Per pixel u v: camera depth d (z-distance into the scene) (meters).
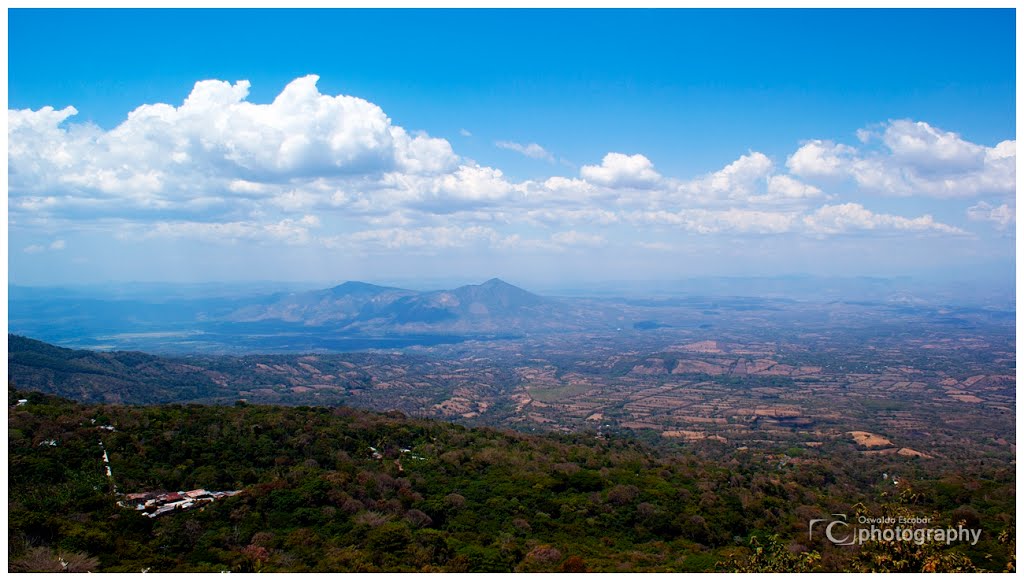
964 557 28.45
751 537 43.12
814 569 29.45
